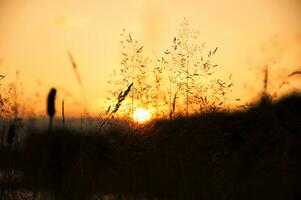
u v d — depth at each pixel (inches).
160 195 254.7
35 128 250.7
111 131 263.3
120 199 243.9
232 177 252.7
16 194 229.3
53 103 192.4
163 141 270.2
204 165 257.6
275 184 240.8
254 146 261.9
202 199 247.6
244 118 275.3
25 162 239.6
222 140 268.2
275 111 273.9
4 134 233.5
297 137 259.6
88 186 232.5
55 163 239.6
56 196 230.2
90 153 245.0
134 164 258.1
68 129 245.1
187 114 281.7
